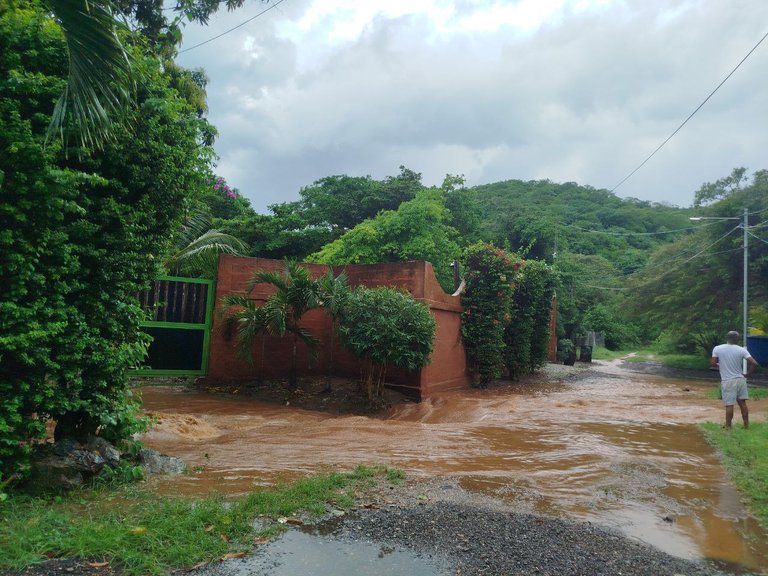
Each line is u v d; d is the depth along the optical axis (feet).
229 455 22.12
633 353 149.79
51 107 15.72
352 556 12.33
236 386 43.98
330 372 44.32
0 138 14.19
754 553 14.23
